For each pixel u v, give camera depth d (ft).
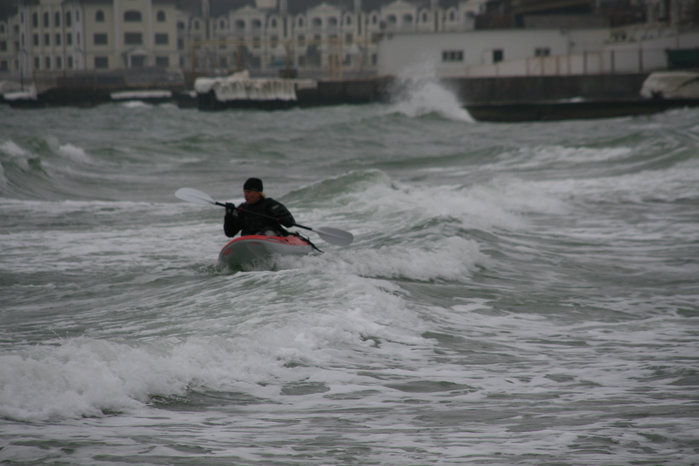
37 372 50.11
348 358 66.33
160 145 377.71
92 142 422.41
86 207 197.88
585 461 41.63
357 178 204.23
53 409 47.32
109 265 120.98
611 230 158.40
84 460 39.93
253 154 376.68
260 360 62.69
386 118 635.66
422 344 73.00
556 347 74.59
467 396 56.85
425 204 180.14
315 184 206.69
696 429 47.57
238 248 112.06
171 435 45.11
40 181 242.58
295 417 50.44
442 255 115.03
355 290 85.35
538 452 43.27
